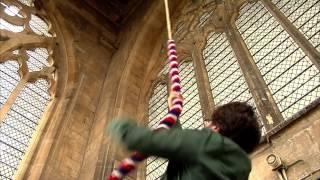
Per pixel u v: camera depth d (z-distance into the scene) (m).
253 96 9.55
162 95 14.14
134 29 17.73
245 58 11.17
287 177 6.29
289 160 6.48
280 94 9.09
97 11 18.94
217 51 12.98
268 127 8.34
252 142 2.14
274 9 11.90
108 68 16.67
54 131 12.02
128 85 14.71
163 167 10.61
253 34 11.98
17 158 10.99
